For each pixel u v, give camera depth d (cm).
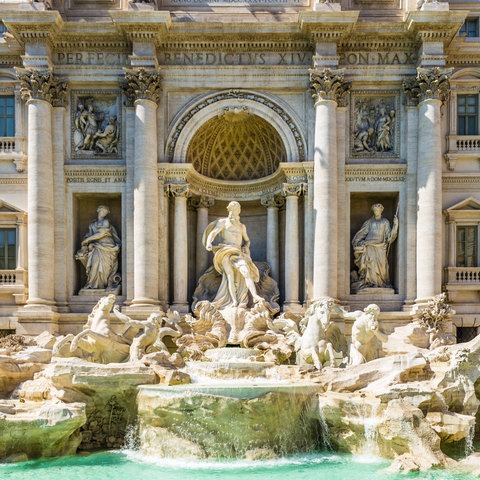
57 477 1725
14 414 1942
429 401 1953
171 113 3012
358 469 1795
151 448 1994
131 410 2127
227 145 3234
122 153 3017
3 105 3073
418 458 1811
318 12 2811
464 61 3081
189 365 2339
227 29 2933
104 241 3006
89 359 2355
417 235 2922
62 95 2973
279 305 3045
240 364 2306
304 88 2997
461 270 2992
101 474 1758
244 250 2958
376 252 3012
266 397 1925
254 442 1919
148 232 2856
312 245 2948
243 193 3272
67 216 2983
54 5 3036
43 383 2131
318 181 2891
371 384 2116
